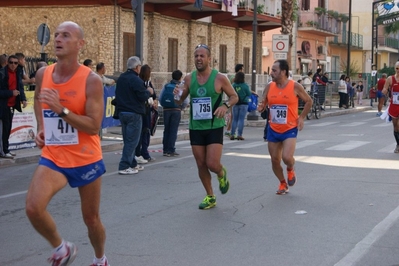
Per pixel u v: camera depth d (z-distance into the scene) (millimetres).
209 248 7410
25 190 11477
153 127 15273
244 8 35125
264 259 6945
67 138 5637
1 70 13906
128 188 11422
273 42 27672
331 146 18203
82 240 7852
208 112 9086
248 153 16594
